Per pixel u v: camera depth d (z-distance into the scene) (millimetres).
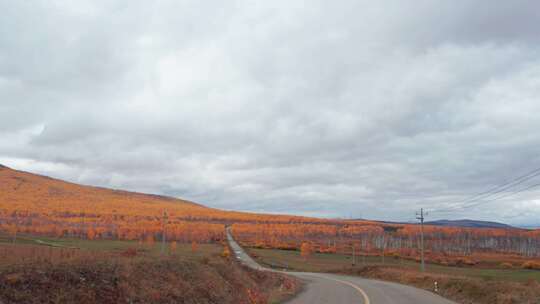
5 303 8484
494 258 100375
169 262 15906
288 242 143375
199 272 16891
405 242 136375
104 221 162875
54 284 10008
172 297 12953
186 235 138625
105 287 11086
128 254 17031
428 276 33656
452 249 122688
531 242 111125
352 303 17703
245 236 160000
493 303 18750
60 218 161625
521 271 71688
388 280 43531
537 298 17328
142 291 12078
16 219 145250
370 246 135125
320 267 79750
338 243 143500
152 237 116750
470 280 25422
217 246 111250
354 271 60188
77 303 9750
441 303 18375
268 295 20141
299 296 21031
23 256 11766
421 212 50156
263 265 79062
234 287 18812
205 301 14297
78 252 14156
